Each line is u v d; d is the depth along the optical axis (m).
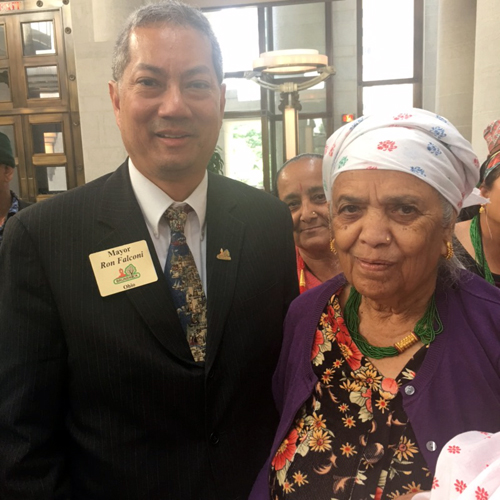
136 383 1.11
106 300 1.11
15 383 1.08
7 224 1.14
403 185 0.83
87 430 1.15
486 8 4.41
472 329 0.89
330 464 0.91
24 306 1.09
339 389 0.96
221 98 1.23
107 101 5.19
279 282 1.32
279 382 1.19
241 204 1.33
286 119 4.14
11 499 1.08
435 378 0.86
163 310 1.13
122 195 1.20
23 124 5.77
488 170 1.32
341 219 0.92
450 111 6.84
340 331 0.99
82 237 1.13
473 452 0.56
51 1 5.44
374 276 0.87
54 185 5.90
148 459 1.14
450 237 0.90
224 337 1.20
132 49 1.09
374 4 7.70
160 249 1.20
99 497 1.16
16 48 5.62
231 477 1.21
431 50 7.83
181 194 1.20
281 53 3.88
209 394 1.17
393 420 0.88
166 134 1.10
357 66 7.89
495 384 0.85
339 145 0.92
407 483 0.83
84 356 1.11
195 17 1.12
